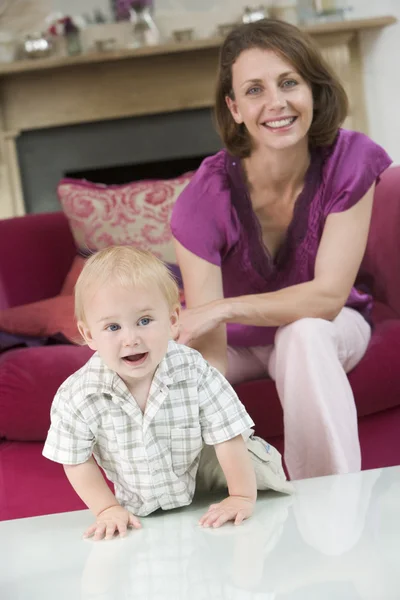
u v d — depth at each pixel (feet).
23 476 5.54
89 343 3.71
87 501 3.76
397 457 5.80
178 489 3.79
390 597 2.72
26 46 12.33
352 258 5.42
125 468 3.76
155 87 12.60
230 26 12.23
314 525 3.43
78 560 3.33
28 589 3.10
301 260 5.68
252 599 2.82
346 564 3.01
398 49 12.41
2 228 8.10
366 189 5.48
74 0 12.50
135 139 12.85
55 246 8.16
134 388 3.71
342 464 4.66
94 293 3.54
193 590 2.94
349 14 12.76
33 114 12.68
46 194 13.00
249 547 3.27
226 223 5.62
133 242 7.64
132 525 3.65
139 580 3.08
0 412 5.70
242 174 5.60
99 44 12.16
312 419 4.78
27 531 3.76
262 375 5.92
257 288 5.86
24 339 6.88
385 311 6.98
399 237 6.83
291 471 4.92
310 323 5.00
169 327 3.66
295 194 5.56
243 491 3.71
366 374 5.64
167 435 3.72
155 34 12.41
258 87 5.28
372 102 12.97
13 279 7.89
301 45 5.28
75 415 3.69
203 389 3.75
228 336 5.75
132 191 7.84
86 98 12.62
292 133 5.25
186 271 5.65
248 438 3.87
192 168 13.08
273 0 12.44
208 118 12.79
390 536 3.23
